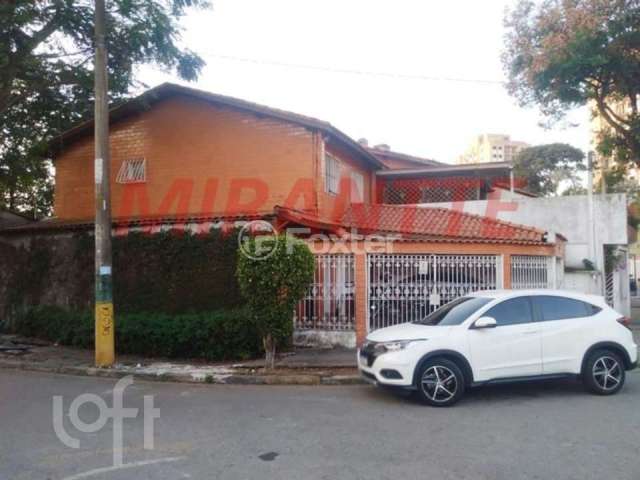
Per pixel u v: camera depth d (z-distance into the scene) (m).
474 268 12.28
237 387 8.91
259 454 5.36
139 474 4.86
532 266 13.26
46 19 12.92
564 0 15.16
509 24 16.38
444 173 19.66
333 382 9.09
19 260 15.41
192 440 5.85
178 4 13.30
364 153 17.23
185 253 12.40
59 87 14.85
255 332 10.86
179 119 15.79
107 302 10.45
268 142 14.85
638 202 21.81
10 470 5.00
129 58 13.83
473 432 6.06
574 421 6.49
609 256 17.92
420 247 11.91
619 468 4.88
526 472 4.79
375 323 11.65
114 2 12.82
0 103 13.46
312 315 11.78
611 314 8.22
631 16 13.98
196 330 10.80
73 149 17.19
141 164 16.06
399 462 5.08
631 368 8.09
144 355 11.40
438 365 7.37
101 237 10.45
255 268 9.55
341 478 4.69
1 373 10.26
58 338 13.05
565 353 7.82
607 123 18.09
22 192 25.00
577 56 14.34
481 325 7.53
